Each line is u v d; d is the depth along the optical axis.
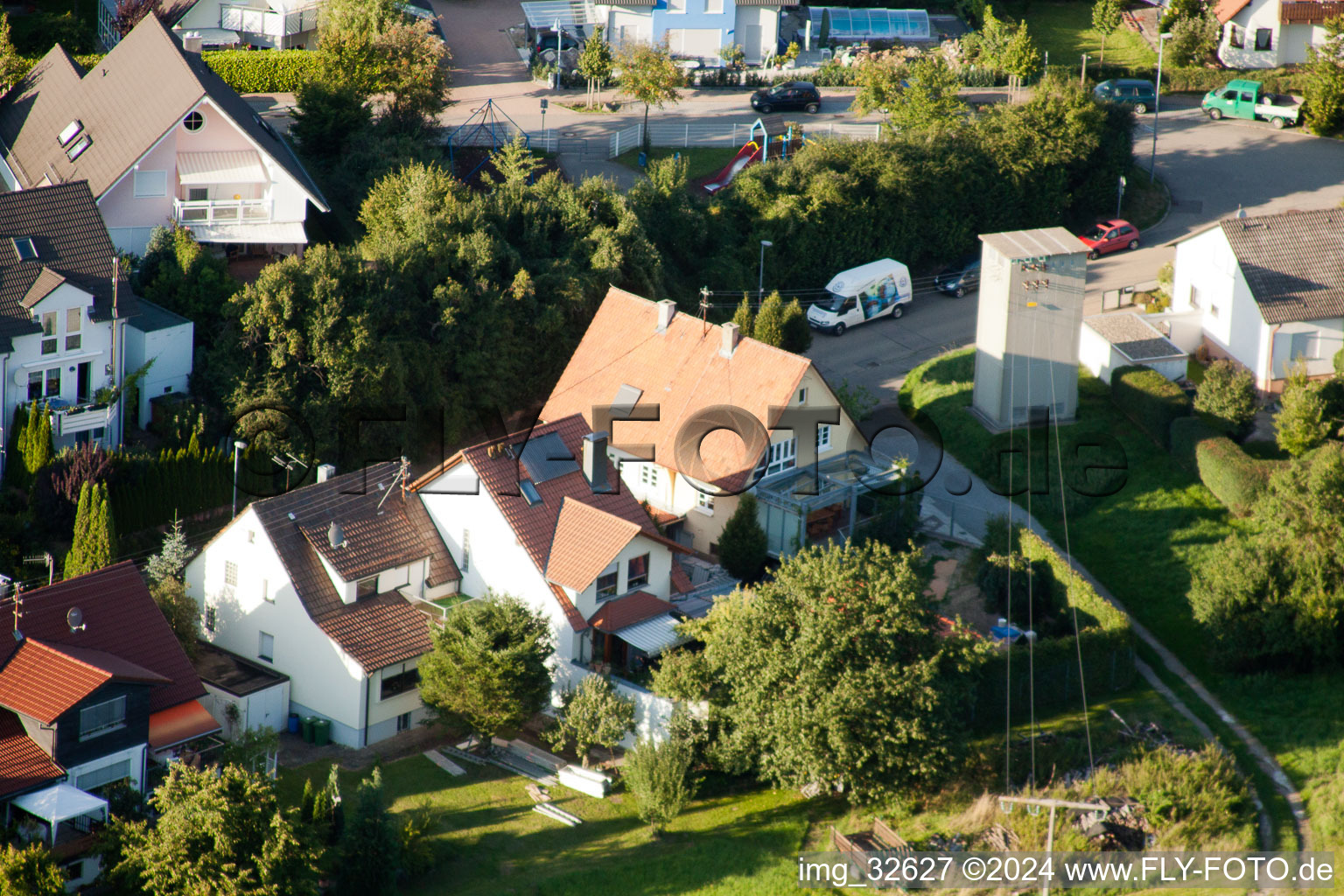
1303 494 76.44
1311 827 65.31
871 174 117.50
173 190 95.25
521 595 75.50
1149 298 109.25
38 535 77.00
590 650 75.00
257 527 72.88
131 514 79.12
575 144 122.94
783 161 116.81
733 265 109.94
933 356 107.69
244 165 96.25
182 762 62.59
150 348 84.38
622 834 65.56
